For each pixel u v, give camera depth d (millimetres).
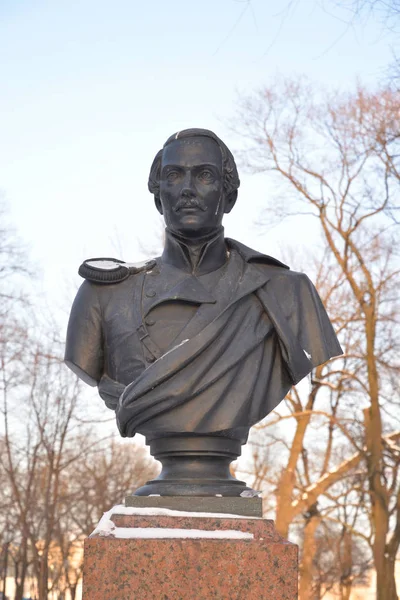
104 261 4145
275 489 18812
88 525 20625
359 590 24203
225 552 3414
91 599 3389
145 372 3582
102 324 3969
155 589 3383
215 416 3637
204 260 3990
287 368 3865
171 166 3943
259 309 3904
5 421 19078
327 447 19141
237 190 4172
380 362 17328
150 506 3568
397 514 16734
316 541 22047
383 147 16031
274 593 3391
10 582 26906
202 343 3629
